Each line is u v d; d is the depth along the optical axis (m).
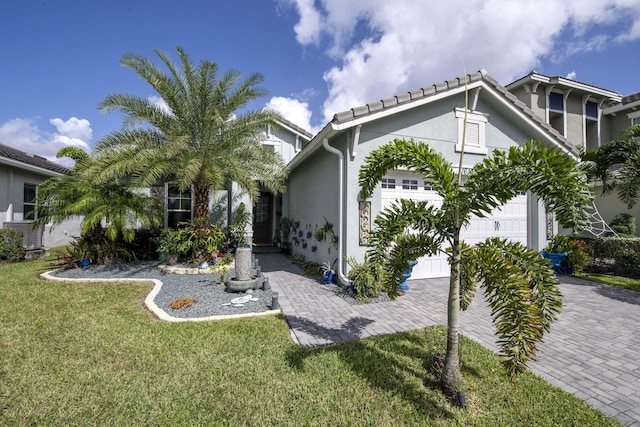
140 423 2.66
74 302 5.88
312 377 3.40
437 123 7.95
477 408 2.91
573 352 4.19
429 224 3.24
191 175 7.84
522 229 9.58
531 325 2.48
